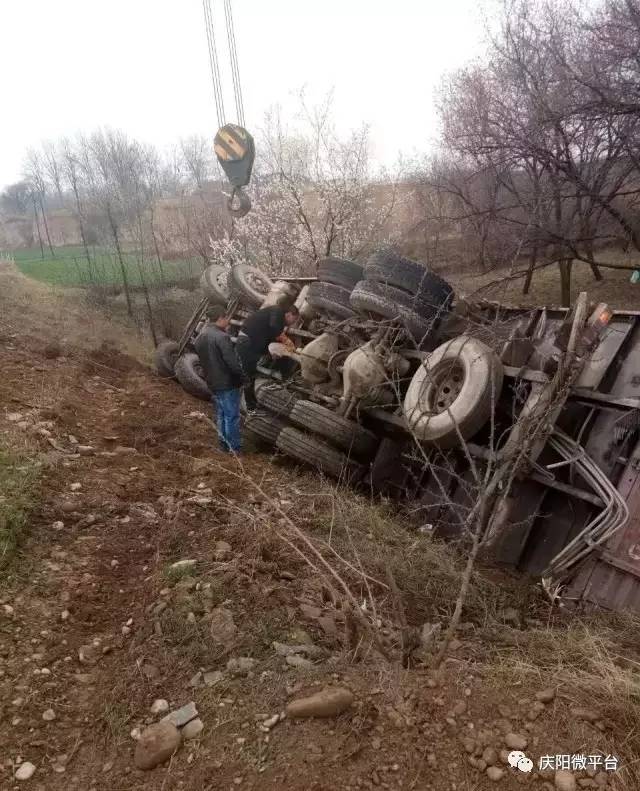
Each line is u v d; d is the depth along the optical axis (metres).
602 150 10.43
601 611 4.11
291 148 13.82
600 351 5.14
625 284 13.83
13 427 6.10
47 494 4.82
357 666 3.07
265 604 3.65
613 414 4.81
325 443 6.29
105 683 3.06
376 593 3.99
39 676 3.04
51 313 14.00
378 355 6.29
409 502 5.98
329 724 2.68
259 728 2.71
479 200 13.67
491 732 2.62
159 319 15.97
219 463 6.30
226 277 10.89
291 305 9.11
